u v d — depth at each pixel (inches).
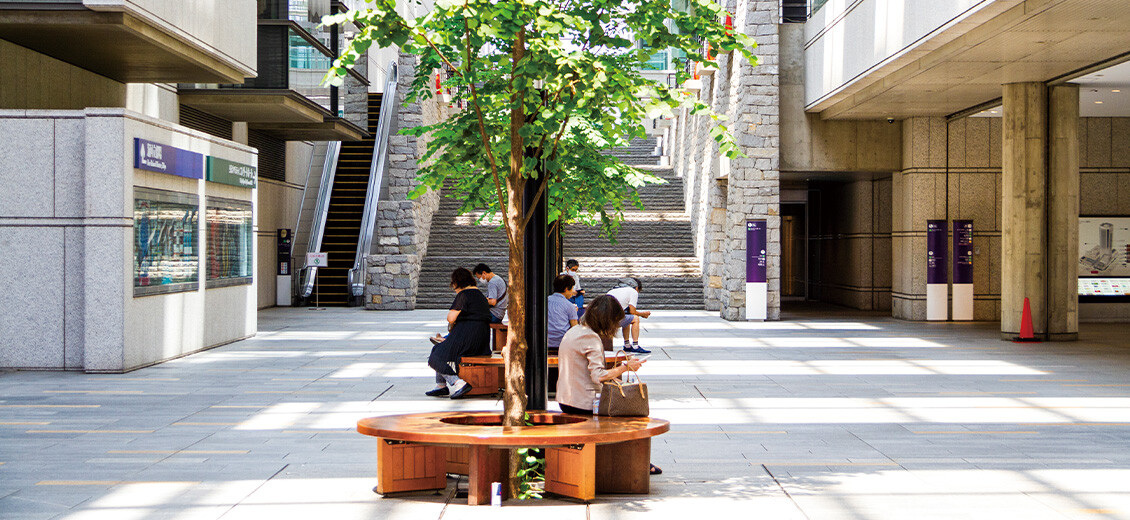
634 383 261.9
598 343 266.1
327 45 926.4
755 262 909.8
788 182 1200.2
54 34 542.6
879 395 440.1
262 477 269.9
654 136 1702.8
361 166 1248.2
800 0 917.2
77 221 505.4
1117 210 906.1
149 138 522.6
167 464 287.0
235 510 233.5
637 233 1232.8
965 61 621.9
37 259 506.9
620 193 550.6
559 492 248.7
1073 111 705.6
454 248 1196.5
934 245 897.5
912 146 903.1
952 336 753.6
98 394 431.5
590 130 401.7
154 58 612.1
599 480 253.0
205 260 625.0
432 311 1047.6
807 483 263.7
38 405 400.5
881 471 279.6
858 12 719.7
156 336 545.6
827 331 804.0
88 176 491.5
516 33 229.6
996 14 506.6
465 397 436.1
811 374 518.0
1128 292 906.7
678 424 363.6
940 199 905.5
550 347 444.5
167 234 557.0
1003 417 379.6
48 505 237.5
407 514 229.5
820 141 925.2
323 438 330.3
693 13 260.2
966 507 237.1
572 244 1207.6
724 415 384.8
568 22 229.3
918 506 237.8
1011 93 709.9
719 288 1057.5
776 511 232.2
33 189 504.4
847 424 363.6
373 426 243.9
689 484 262.7
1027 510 234.4
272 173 1087.0
